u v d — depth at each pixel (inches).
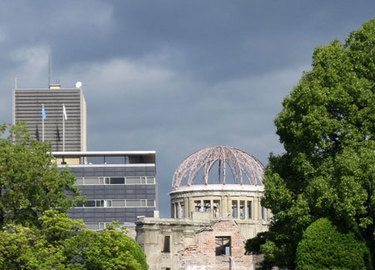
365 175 3511.3
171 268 5738.2
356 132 3641.7
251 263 5359.3
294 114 3794.3
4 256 3629.4
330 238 3503.9
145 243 5738.2
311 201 3624.5
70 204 4281.5
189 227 5831.7
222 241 5713.6
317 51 3875.5
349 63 3769.7
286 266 3853.3
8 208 4119.1
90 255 3656.5
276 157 3954.2
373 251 3656.5
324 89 3698.3
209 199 6658.5
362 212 3503.9
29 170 4124.0
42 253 3602.4
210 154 6771.7
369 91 3676.2
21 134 4350.4
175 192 6811.0
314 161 3705.7
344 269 3491.6
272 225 3966.5
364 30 3828.7
